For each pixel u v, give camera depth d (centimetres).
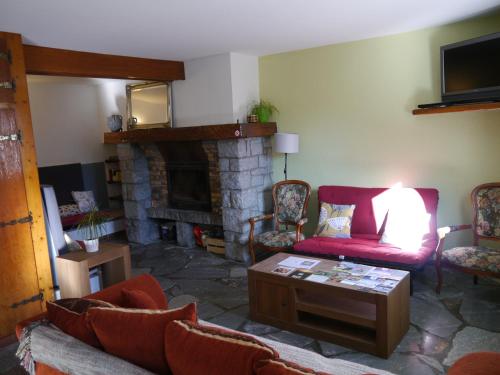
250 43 421
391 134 425
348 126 452
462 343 276
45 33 330
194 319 161
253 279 320
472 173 384
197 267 466
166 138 509
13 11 270
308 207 496
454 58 357
